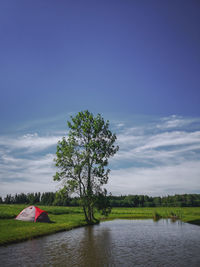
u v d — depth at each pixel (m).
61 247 16.30
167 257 13.23
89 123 41.06
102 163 40.00
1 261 12.09
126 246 17.03
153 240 20.31
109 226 34.75
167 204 160.12
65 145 39.88
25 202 161.25
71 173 38.75
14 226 25.38
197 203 153.38
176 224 38.34
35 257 13.02
